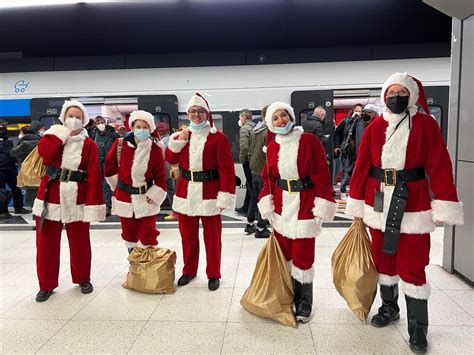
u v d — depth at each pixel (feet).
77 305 8.86
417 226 6.71
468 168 9.80
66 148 9.23
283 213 7.89
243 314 8.27
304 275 7.85
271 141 8.36
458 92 10.28
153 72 20.15
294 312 8.05
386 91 6.95
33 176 9.16
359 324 7.76
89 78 20.40
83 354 6.81
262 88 19.80
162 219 18.97
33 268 11.76
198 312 8.39
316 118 16.48
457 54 10.28
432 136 6.65
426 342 6.71
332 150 19.72
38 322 8.05
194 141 9.61
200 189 9.57
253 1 22.22
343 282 7.81
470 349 6.82
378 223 7.10
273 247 8.23
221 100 19.94
